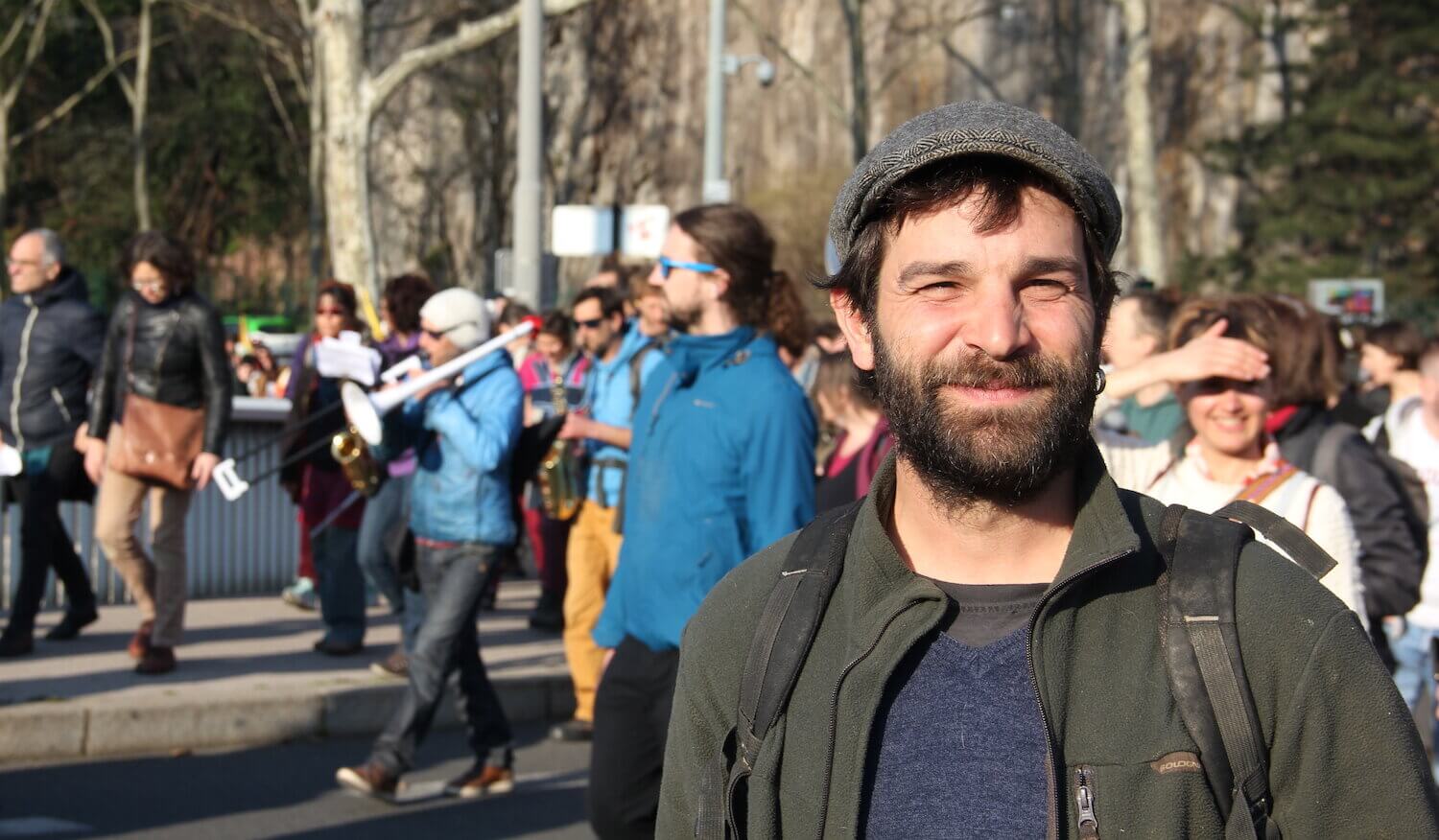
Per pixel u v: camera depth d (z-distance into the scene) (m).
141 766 7.16
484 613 10.94
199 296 8.05
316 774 7.11
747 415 4.08
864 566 1.74
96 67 41.62
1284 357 4.12
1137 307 5.71
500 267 14.21
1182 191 41.03
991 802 1.63
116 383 8.16
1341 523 3.49
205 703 7.55
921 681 1.69
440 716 8.23
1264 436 3.67
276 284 40.00
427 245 40.72
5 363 8.52
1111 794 1.61
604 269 10.09
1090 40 40.53
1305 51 41.03
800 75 39.88
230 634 9.48
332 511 8.98
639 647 4.11
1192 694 1.61
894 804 1.66
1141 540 1.70
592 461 7.80
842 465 6.09
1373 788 1.58
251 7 35.97
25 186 42.72
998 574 1.74
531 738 8.03
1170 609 1.65
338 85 21.33
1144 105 25.31
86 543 10.40
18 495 8.58
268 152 41.25
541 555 10.13
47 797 6.59
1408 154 33.53
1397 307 28.42
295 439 9.12
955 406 1.68
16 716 7.16
